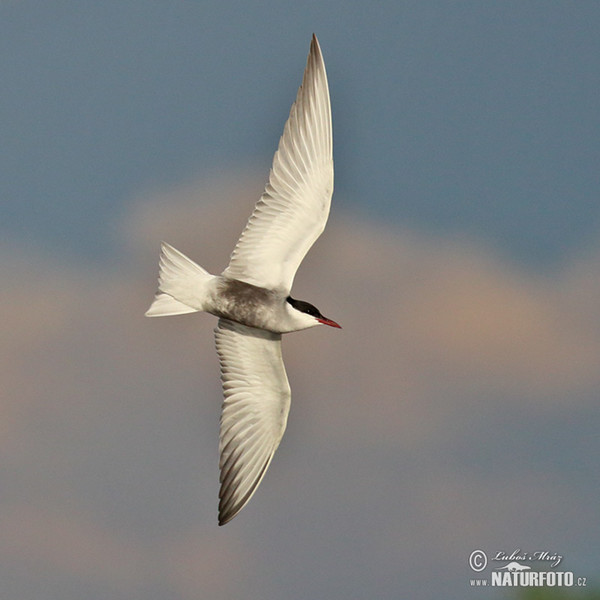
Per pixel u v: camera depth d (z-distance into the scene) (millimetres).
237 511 13656
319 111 12883
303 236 12898
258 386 13875
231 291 12852
